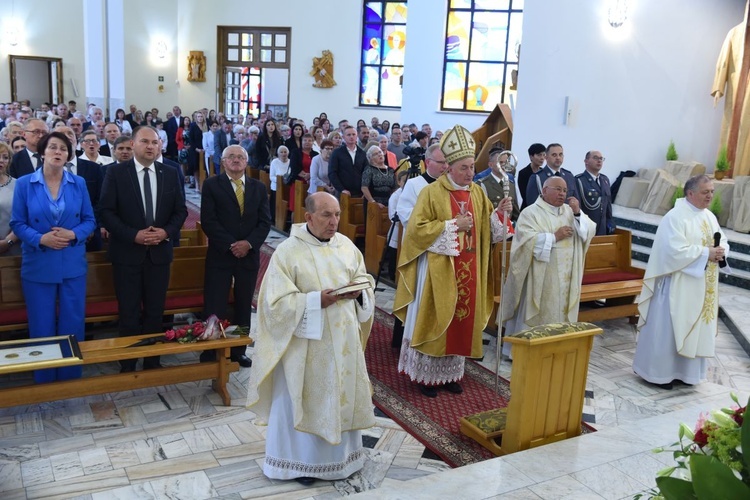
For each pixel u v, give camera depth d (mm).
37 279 4031
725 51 9445
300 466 3258
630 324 6457
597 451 3500
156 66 19656
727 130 9555
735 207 8797
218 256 4551
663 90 9961
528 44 9711
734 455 1557
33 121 5086
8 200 4570
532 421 3596
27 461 3410
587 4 9609
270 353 3174
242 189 4578
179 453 3559
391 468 3537
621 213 9523
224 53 20078
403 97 17188
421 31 16656
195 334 4113
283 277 3166
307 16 19062
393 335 5414
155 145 4312
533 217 5113
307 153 9445
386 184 7965
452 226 4309
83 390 3910
